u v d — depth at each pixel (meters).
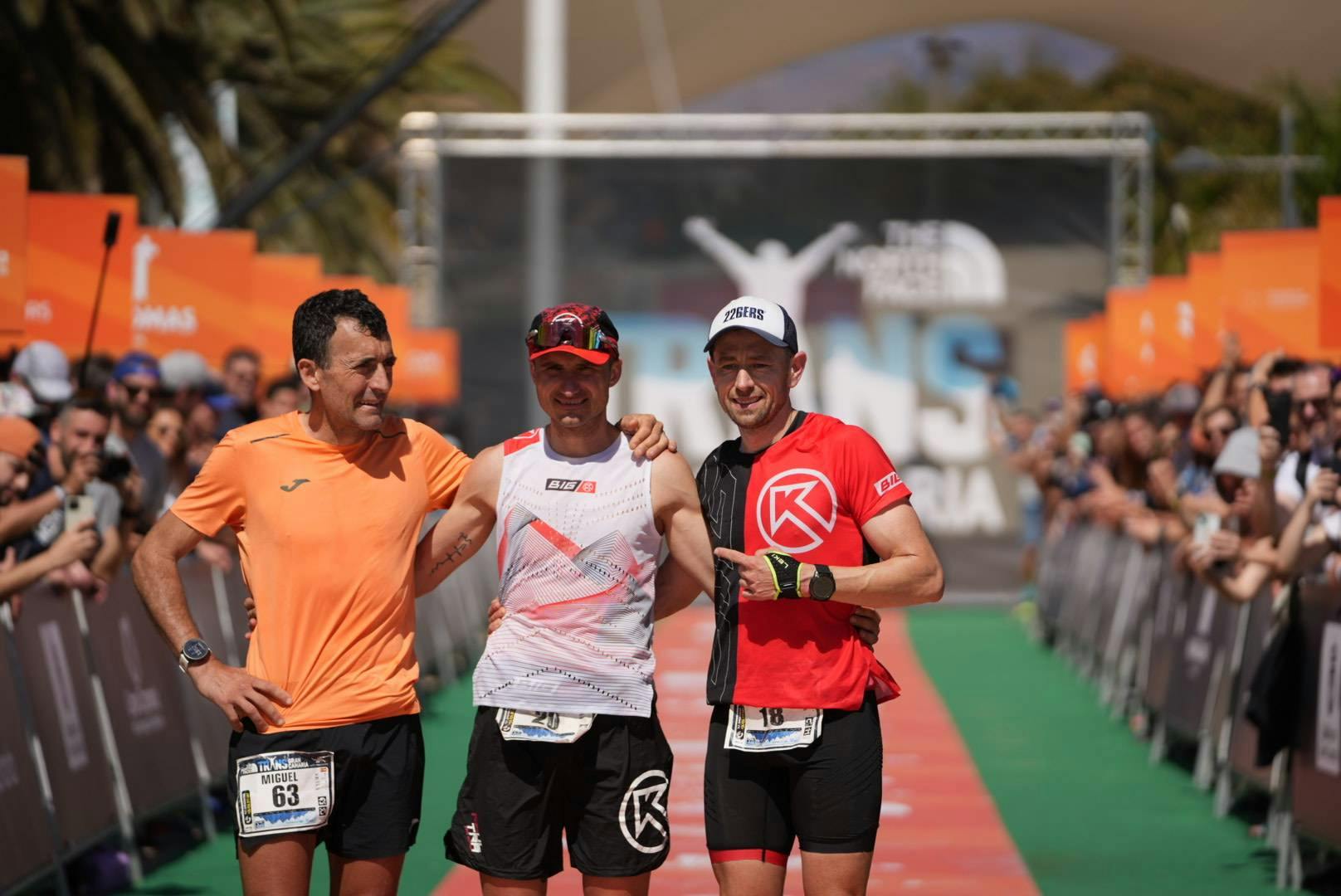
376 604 11.71
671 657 40.03
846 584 11.51
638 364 52.06
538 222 51.91
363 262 64.38
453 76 59.25
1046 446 45.84
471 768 11.91
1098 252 51.62
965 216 51.88
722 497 12.24
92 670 18.16
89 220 25.12
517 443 12.03
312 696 11.52
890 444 52.09
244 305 27.55
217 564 22.69
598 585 11.66
